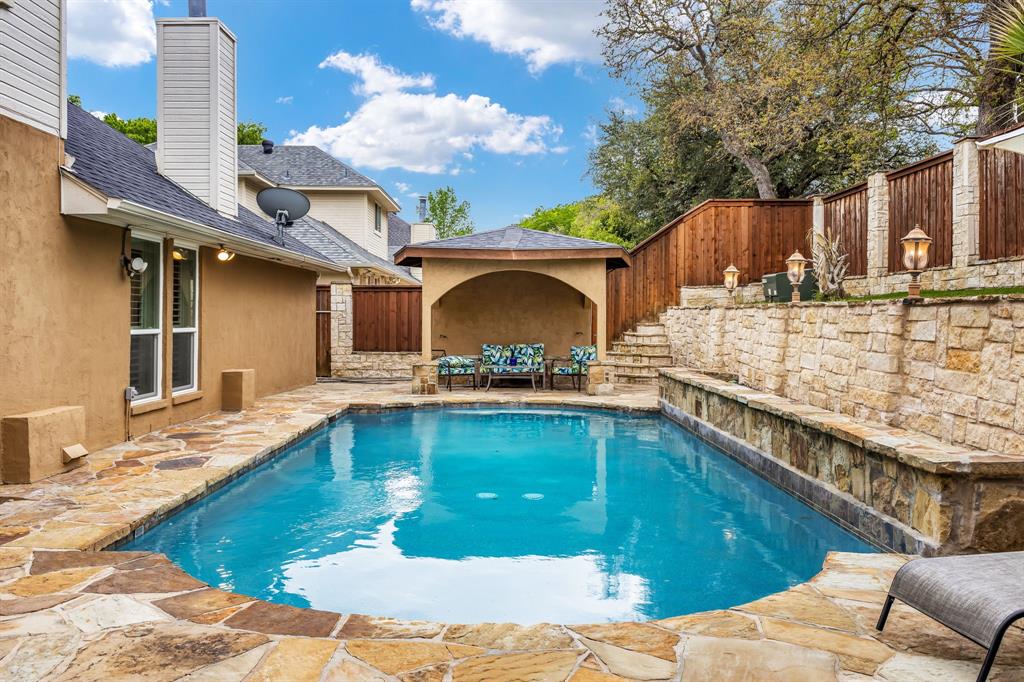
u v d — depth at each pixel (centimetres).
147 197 729
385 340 1541
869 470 460
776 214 1478
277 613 313
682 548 464
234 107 1052
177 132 986
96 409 660
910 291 538
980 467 367
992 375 432
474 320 1504
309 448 798
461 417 1041
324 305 1545
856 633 291
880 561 389
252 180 1712
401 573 415
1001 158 857
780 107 1634
